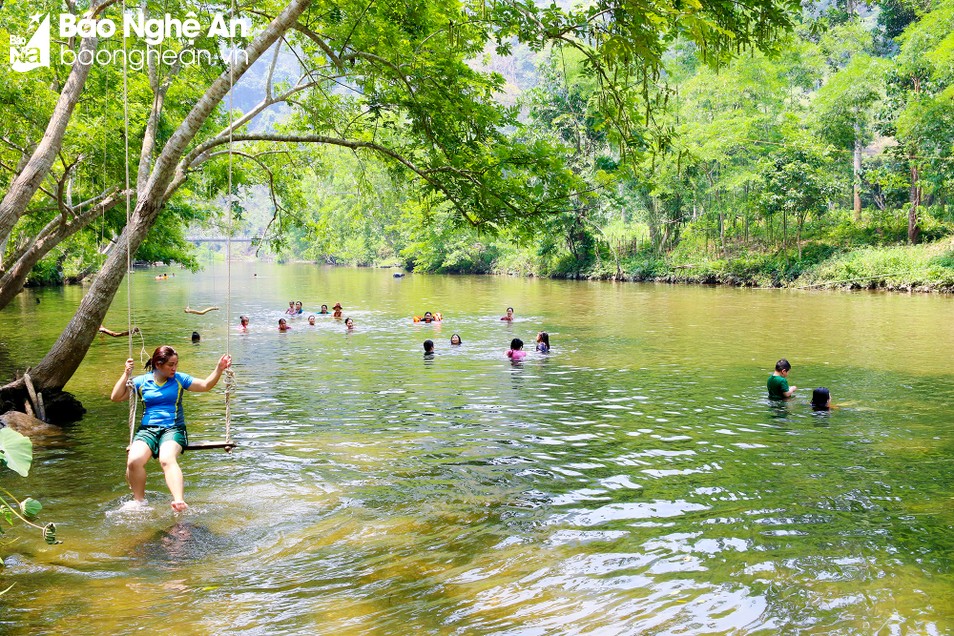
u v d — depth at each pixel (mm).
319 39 12914
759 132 49781
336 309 27250
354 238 90500
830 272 42625
